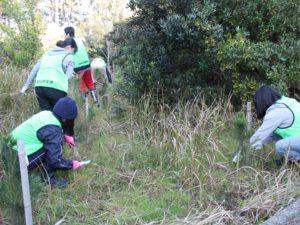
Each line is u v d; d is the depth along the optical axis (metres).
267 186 4.21
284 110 4.55
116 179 4.48
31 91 6.29
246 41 5.73
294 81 5.98
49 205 3.88
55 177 4.41
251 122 5.35
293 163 4.55
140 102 6.05
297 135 4.55
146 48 6.00
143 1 5.83
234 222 3.66
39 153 4.16
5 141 3.36
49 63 5.25
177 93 5.93
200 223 3.59
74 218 3.81
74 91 6.80
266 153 4.87
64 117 4.20
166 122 5.39
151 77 5.91
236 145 5.00
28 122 4.15
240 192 4.16
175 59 6.01
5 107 5.89
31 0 12.12
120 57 7.99
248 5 5.92
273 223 3.47
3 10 12.03
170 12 5.86
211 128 5.33
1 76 6.68
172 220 3.72
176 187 4.36
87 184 4.32
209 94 5.92
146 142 5.11
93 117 5.80
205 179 4.35
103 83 7.49
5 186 3.25
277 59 5.85
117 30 8.93
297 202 3.76
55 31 16.47
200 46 5.76
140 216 3.81
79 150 5.02
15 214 3.24
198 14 5.46
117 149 5.05
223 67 5.70
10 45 10.44
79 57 6.59
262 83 5.86
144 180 4.43
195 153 4.73
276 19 5.99
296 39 6.19
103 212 3.90
